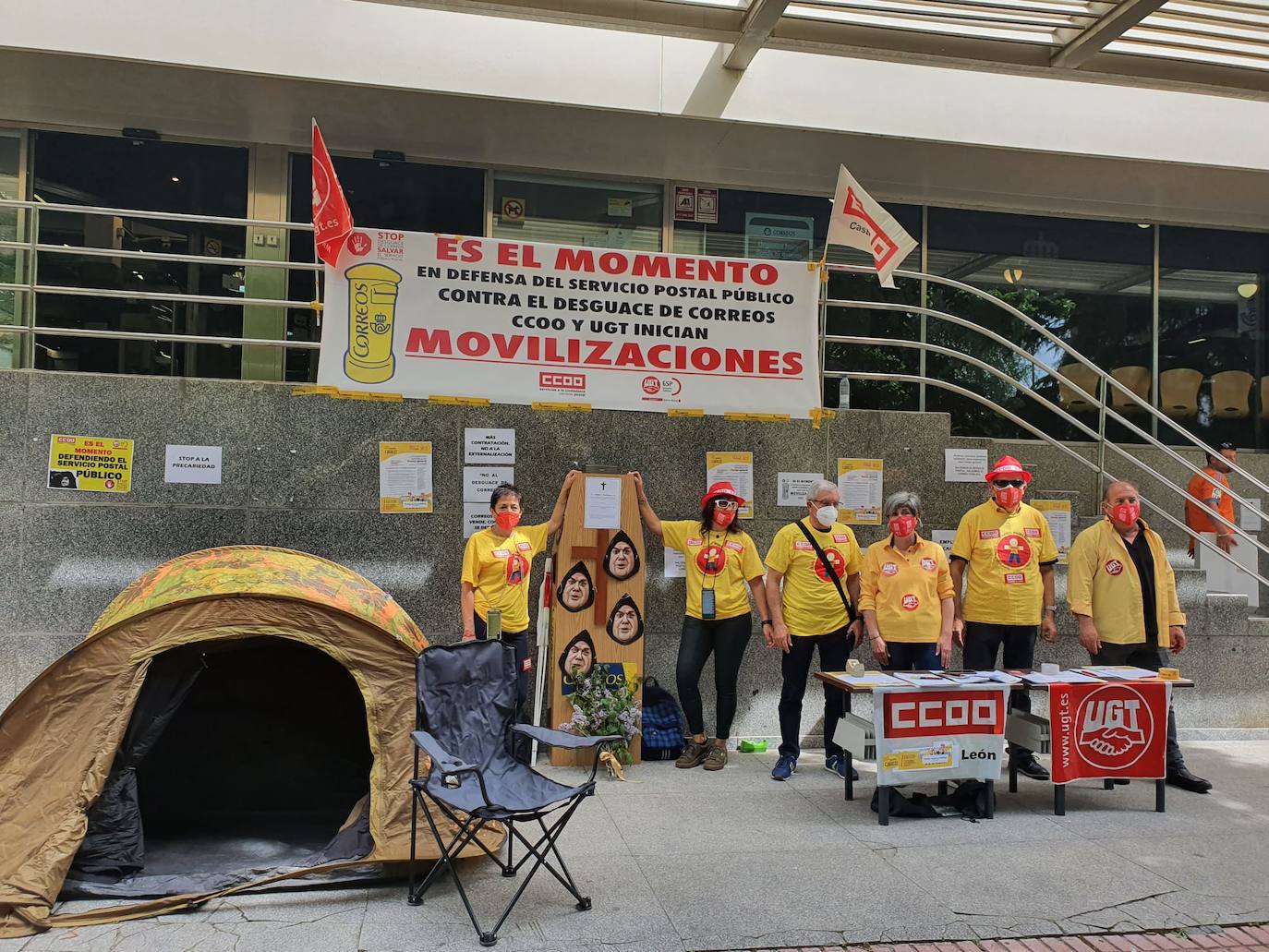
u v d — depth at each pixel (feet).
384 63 25.58
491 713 14.90
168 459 21.03
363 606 15.65
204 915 12.96
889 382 31.76
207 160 28.50
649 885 14.21
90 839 13.67
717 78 27.25
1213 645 24.67
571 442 22.62
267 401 21.44
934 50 25.12
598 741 13.58
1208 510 24.94
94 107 26.71
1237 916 13.47
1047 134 28.86
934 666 19.95
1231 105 29.99
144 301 27.84
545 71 26.40
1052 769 17.85
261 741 18.69
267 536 21.36
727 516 20.65
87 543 20.68
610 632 21.30
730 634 20.79
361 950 11.94
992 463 24.50
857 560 21.04
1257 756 22.77
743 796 18.89
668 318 22.58
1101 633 20.66
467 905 12.32
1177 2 22.77
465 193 30.14
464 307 21.67
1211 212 33.24
